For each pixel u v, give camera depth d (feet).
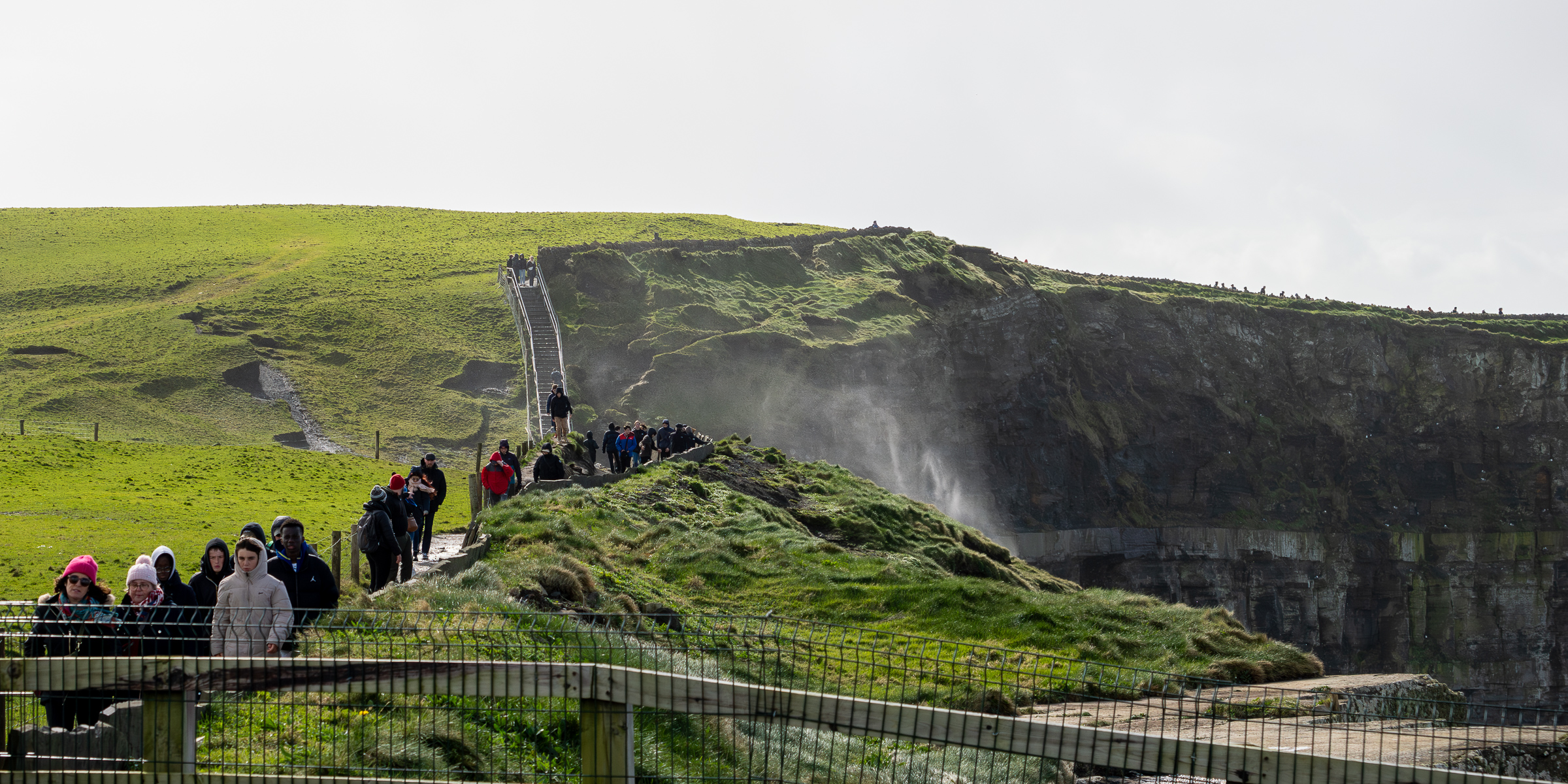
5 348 272.51
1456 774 18.60
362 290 335.47
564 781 29.27
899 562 102.42
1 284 337.93
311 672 21.08
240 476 161.68
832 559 99.86
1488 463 459.32
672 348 286.87
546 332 292.20
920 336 338.34
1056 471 363.35
